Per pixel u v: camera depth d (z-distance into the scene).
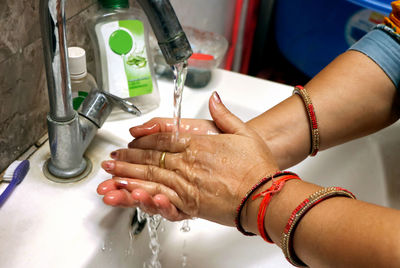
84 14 0.60
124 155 0.54
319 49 1.10
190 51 0.37
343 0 0.97
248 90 0.78
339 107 0.59
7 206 0.50
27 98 0.54
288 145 0.58
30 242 0.47
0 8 0.45
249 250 0.66
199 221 0.68
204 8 0.96
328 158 0.76
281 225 0.44
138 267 0.59
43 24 0.39
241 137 0.51
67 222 0.49
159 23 0.35
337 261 0.39
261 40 1.33
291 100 0.61
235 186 0.48
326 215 0.41
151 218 0.56
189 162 0.51
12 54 0.49
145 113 0.67
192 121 0.59
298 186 0.45
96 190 0.53
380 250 0.36
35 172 0.54
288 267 0.65
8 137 0.53
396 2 0.58
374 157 0.71
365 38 0.62
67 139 0.49
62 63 0.42
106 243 0.49
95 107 0.53
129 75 0.62
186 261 0.62
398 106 0.62
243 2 1.16
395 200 0.65
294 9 1.09
